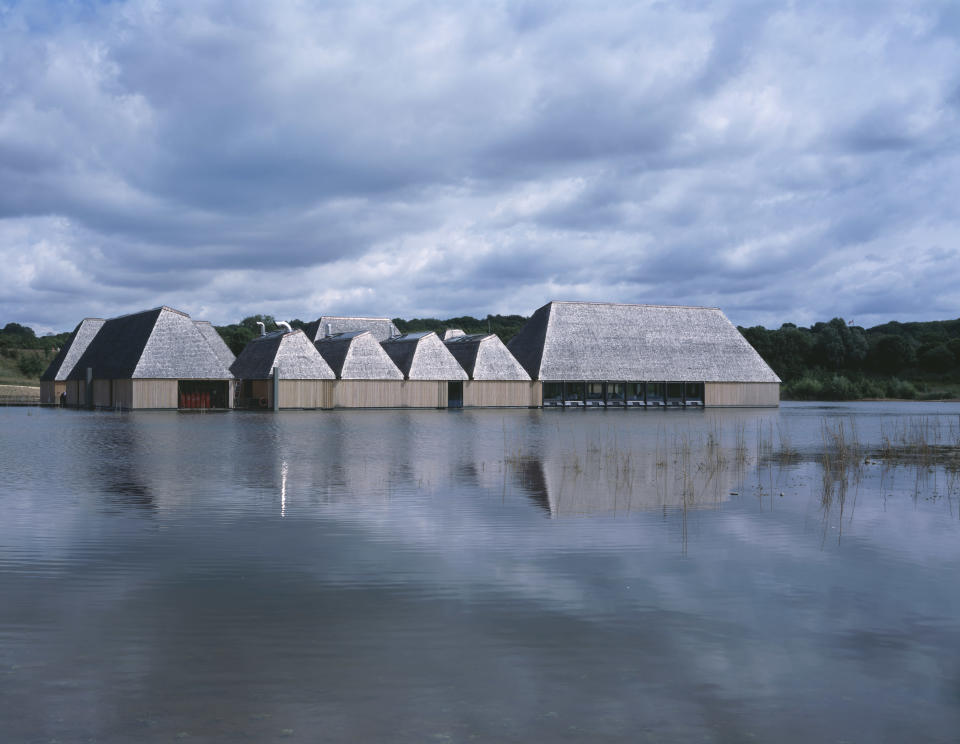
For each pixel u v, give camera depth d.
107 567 10.04
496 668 6.77
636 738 5.59
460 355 70.38
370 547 11.19
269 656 7.00
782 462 22.41
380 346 64.25
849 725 5.84
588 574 9.77
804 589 9.20
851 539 11.91
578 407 71.06
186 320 58.41
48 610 8.27
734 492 16.53
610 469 20.39
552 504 14.87
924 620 8.12
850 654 7.19
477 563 10.29
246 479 18.30
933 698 6.29
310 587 9.15
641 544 11.46
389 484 17.52
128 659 6.93
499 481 18.05
